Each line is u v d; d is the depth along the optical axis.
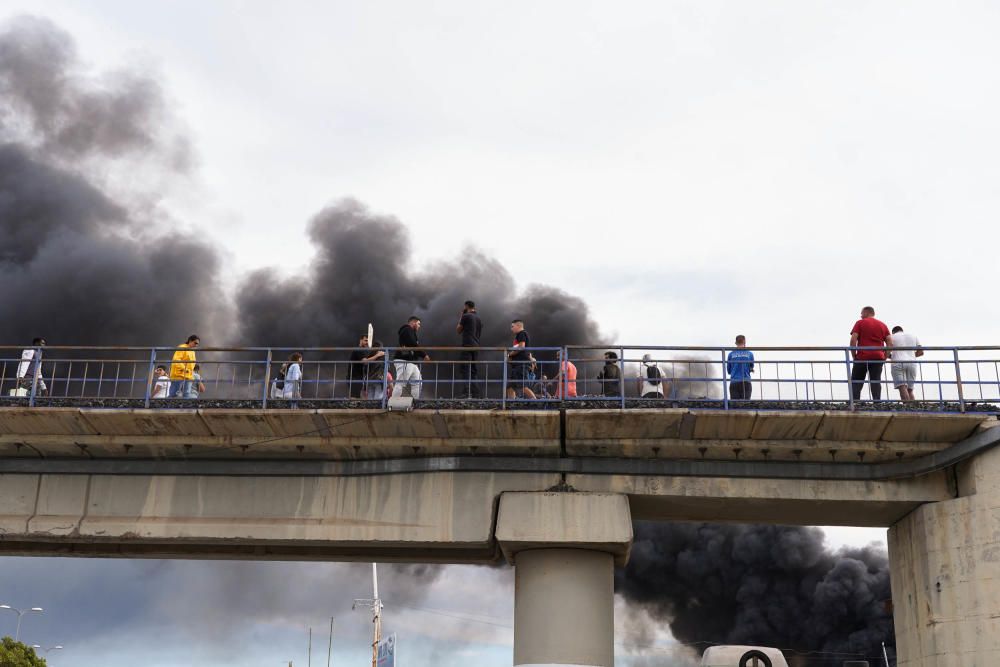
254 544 20.88
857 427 19.17
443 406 19.78
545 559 19.88
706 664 20.56
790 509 20.67
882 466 19.86
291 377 22.58
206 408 19.55
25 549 21.59
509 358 22.00
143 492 20.47
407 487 20.20
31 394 20.34
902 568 20.64
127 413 19.50
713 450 19.75
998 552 18.23
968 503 18.94
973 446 18.75
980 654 18.16
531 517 19.73
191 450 20.30
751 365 20.95
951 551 19.06
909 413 18.86
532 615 19.66
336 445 20.00
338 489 20.34
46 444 20.22
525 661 19.42
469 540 19.78
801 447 19.55
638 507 20.89
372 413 19.31
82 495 20.50
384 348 20.48
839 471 19.91
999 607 18.05
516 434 19.66
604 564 20.05
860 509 20.45
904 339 21.69
